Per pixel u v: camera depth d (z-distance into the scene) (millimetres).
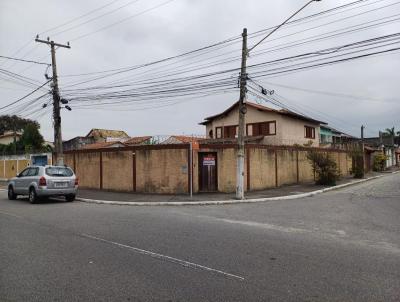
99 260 6902
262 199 17375
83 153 24344
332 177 24766
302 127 37156
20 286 5496
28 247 7949
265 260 6848
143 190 20750
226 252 7453
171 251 7547
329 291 5250
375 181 30078
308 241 8492
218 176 20203
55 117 22359
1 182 33594
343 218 11961
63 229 10047
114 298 5016
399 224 10820
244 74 17484
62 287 5449
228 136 36781
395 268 6336
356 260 6848
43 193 16734
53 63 22281
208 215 12773
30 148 41500
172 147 20047
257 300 4930
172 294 5152
